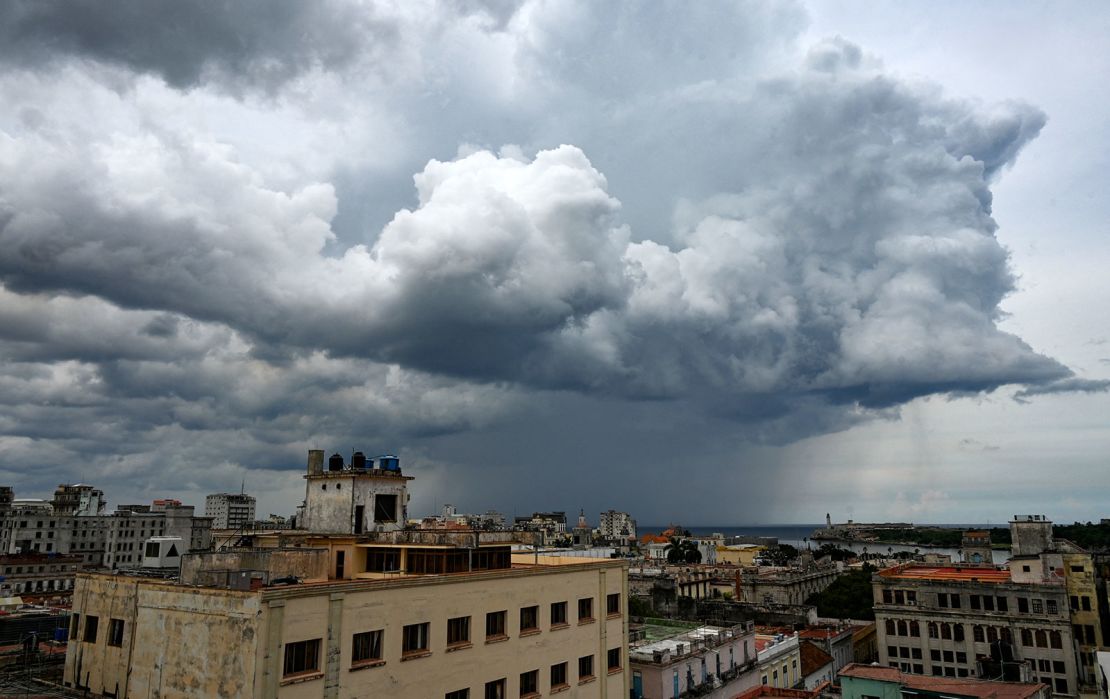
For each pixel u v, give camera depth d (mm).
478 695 43062
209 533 177500
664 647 69062
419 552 46812
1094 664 88438
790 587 143750
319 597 35125
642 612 110000
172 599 36500
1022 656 92188
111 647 39062
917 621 100375
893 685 50812
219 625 34031
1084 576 91250
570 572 51969
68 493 188875
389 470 61594
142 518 179875
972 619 96500
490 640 44375
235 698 32469
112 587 40188
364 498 58781
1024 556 95875
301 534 56062
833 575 170125
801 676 88625
